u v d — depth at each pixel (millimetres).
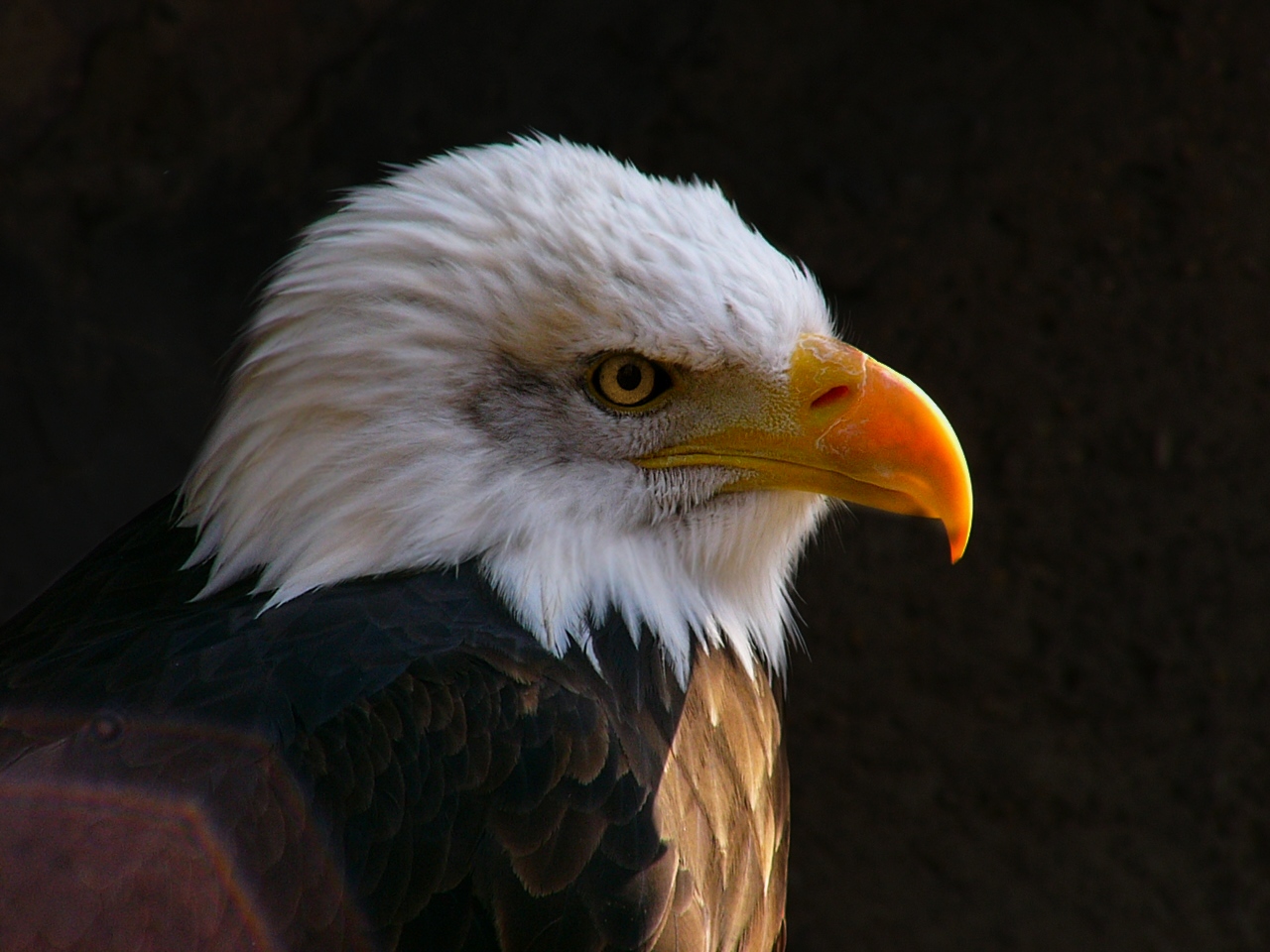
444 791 4930
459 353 5301
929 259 14094
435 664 5102
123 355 13125
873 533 12812
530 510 5414
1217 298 13672
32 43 13609
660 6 15094
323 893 4820
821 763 11742
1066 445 13086
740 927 5910
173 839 4746
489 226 5293
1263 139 14469
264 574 5484
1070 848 11281
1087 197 14289
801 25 15289
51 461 12852
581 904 4992
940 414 5645
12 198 13383
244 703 5035
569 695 5164
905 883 11188
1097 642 12180
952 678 12117
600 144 14719
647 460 5590
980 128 14750
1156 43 15055
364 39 14391
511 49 14695
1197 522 12648
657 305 5273
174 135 13828
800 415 5594
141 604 5746
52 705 5176
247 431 5516
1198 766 11555
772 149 14734
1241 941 10797
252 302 6332
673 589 5746
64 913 4637
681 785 5449
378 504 5324
